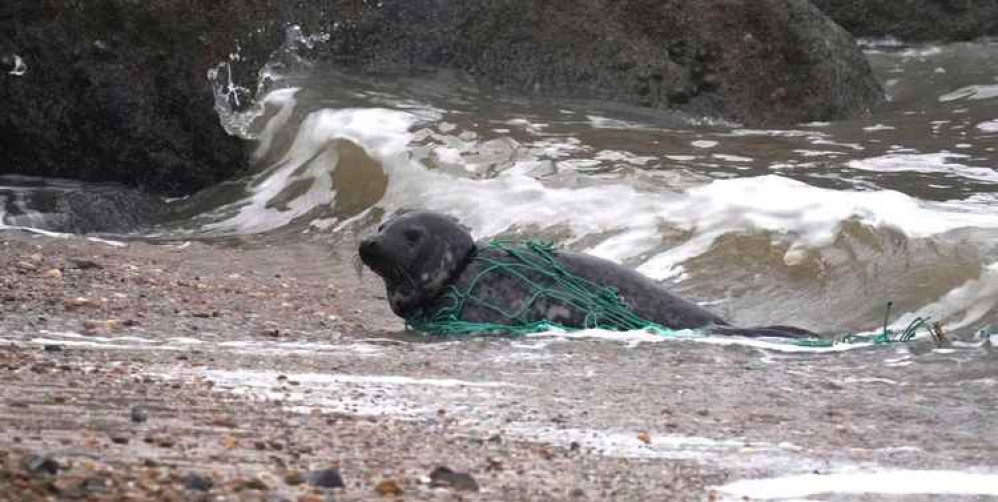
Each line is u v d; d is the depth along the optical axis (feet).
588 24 130.52
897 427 47.80
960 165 105.70
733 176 100.12
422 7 130.11
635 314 68.39
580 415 47.88
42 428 39.86
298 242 99.86
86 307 68.18
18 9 116.47
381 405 47.57
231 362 55.11
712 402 51.60
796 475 39.50
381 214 102.58
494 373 55.88
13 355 53.31
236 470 35.99
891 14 166.81
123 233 105.50
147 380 49.11
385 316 74.84
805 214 87.25
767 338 65.05
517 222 94.89
